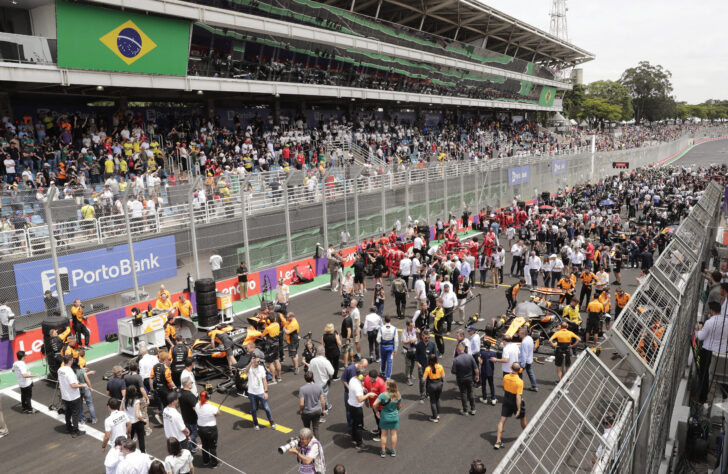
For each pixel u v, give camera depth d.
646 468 7.14
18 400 12.79
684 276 11.27
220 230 20.34
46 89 26.06
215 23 26.88
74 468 9.80
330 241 25.45
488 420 11.12
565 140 75.94
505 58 58.88
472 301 19.83
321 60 35.06
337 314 18.48
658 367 7.46
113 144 24.83
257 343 14.53
